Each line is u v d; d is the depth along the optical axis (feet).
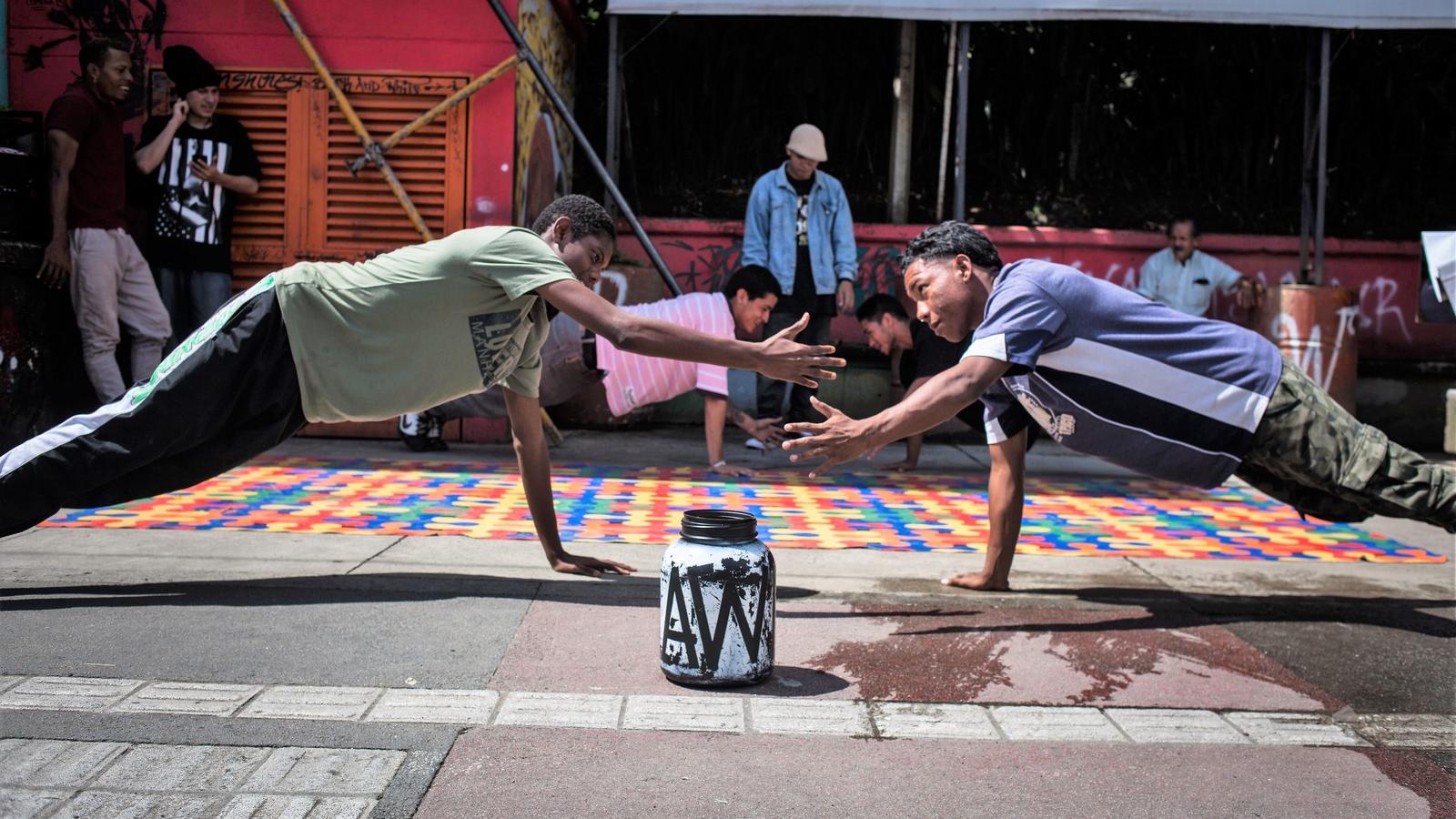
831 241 24.56
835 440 9.62
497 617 10.41
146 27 22.27
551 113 25.84
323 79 22.27
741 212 29.71
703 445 24.22
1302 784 7.36
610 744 7.66
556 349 19.07
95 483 10.31
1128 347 10.52
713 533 8.75
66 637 9.39
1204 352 10.62
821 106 30.78
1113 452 11.07
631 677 8.97
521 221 23.29
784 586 12.05
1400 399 27.37
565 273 10.01
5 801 6.49
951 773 7.39
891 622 10.74
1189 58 30.35
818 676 9.15
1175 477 11.11
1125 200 30.48
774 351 9.31
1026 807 6.93
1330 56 26.50
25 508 10.24
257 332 10.22
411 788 6.85
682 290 27.50
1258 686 9.20
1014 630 10.55
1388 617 11.30
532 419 11.79
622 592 11.43
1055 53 30.50
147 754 7.18
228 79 22.35
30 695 8.05
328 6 22.41
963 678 9.20
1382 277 27.55
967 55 25.50
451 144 22.48
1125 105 31.07
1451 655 10.11
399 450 21.48
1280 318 25.63
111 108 19.61
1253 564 13.74
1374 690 9.18
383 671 8.88
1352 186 30.81
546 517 12.12
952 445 25.63
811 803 6.90
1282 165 30.58
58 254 18.90
